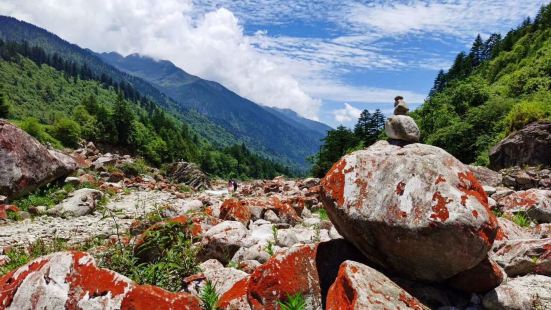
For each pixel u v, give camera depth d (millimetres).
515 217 13703
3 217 16828
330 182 6996
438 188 6004
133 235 12523
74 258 5992
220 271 7914
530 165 24484
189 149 115562
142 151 79500
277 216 15391
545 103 31281
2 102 88375
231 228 10641
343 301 5555
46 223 16703
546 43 73875
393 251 6195
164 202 23641
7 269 8984
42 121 171125
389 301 5449
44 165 21625
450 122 47031
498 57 90312
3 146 20125
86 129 72812
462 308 6488
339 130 61969
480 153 36500
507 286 6754
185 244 9078
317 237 11336
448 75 113750
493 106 41031
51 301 5598
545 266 8266
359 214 6387
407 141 7207
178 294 5789
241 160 151875
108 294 5582
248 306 6445
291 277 6574
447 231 5684
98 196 21344
